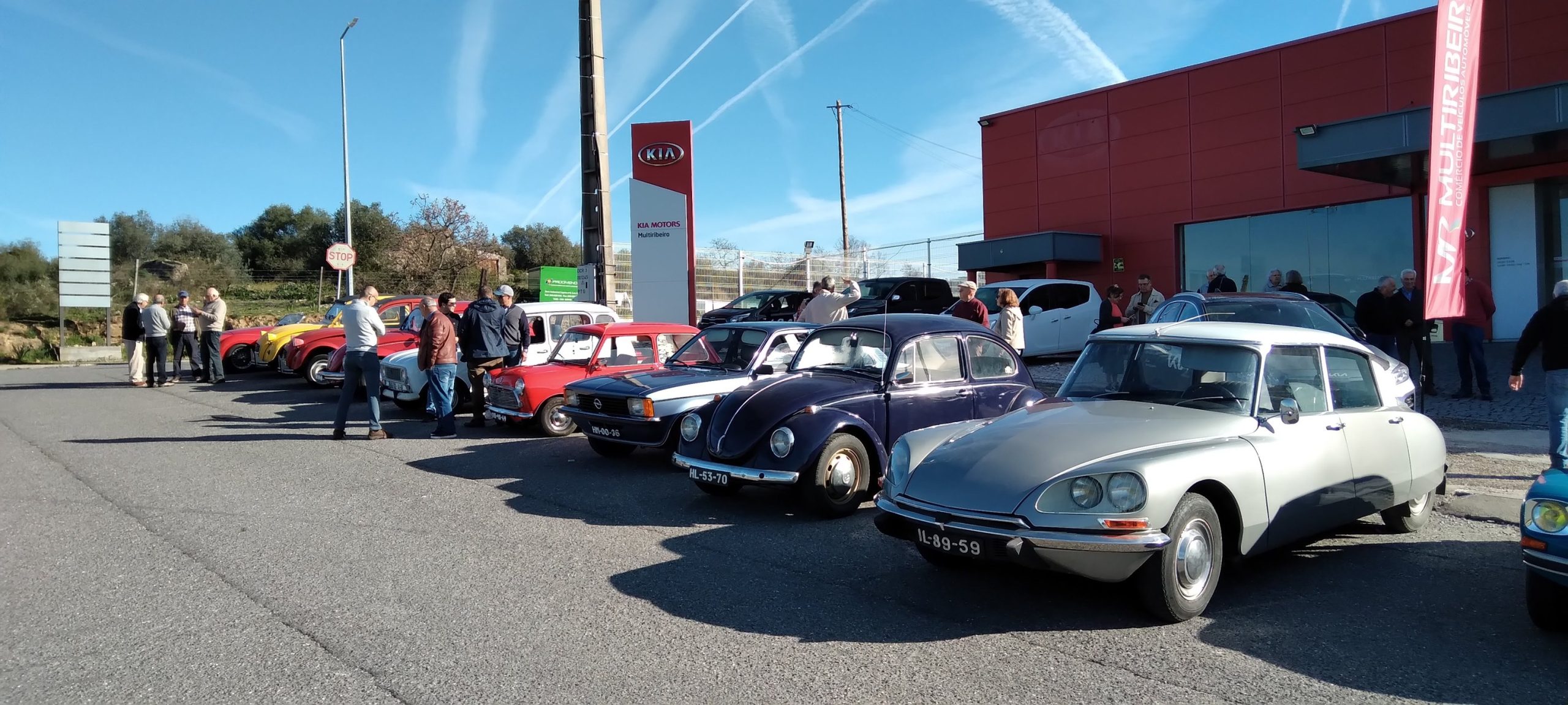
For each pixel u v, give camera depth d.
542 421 10.29
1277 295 8.91
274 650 4.19
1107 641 4.23
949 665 3.97
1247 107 19.34
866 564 5.55
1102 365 5.74
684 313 14.60
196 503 7.24
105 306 25.34
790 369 7.86
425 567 5.51
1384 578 5.11
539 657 4.08
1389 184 16.42
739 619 4.59
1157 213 20.86
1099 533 4.18
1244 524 4.61
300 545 5.99
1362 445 5.34
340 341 16.11
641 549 5.90
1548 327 6.75
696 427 7.12
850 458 6.78
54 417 12.58
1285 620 4.47
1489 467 7.62
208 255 45.19
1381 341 11.11
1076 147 22.28
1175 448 4.54
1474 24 7.20
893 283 18.95
